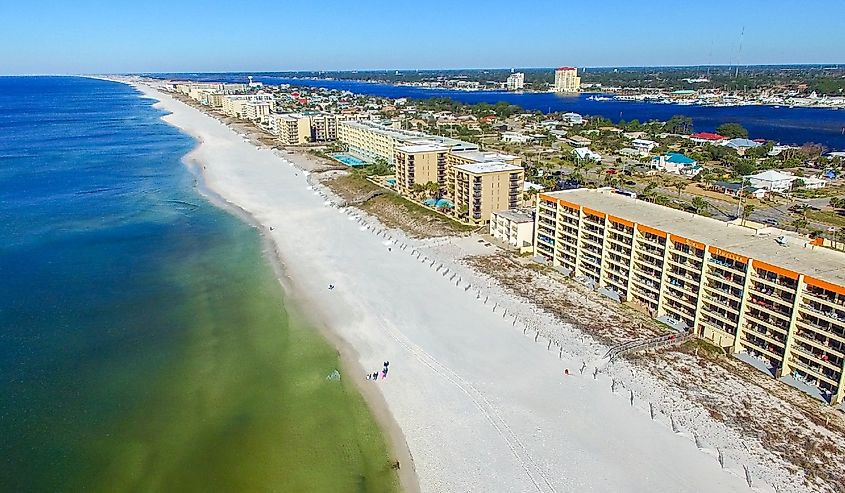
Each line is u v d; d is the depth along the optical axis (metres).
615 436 67.94
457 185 153.38
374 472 63.47
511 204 150.62
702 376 79.88
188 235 144.88
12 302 104.25
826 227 146.75
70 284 113.00
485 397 75.88
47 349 87.75
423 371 82.38
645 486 60.28
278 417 72.50
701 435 67.75
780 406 72.69
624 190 187.75
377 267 123.00
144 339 91.31
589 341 89.94
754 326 83.12
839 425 68.81
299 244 138.38
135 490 59.94
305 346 89.88
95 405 74.06
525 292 108.94
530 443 67.12
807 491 59.03
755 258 81.44
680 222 101.00
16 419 70.88
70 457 64.56
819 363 74.06
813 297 73.31
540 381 79.31
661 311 97.75
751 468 62.25
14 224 153.75
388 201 174.25
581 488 60.34
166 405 74.44
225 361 85.19
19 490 59.53
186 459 64.75
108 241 139.75
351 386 79.25
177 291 110.19
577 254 114.88
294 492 60.31
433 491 60.84
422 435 69.31
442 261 125.69
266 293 109.38
